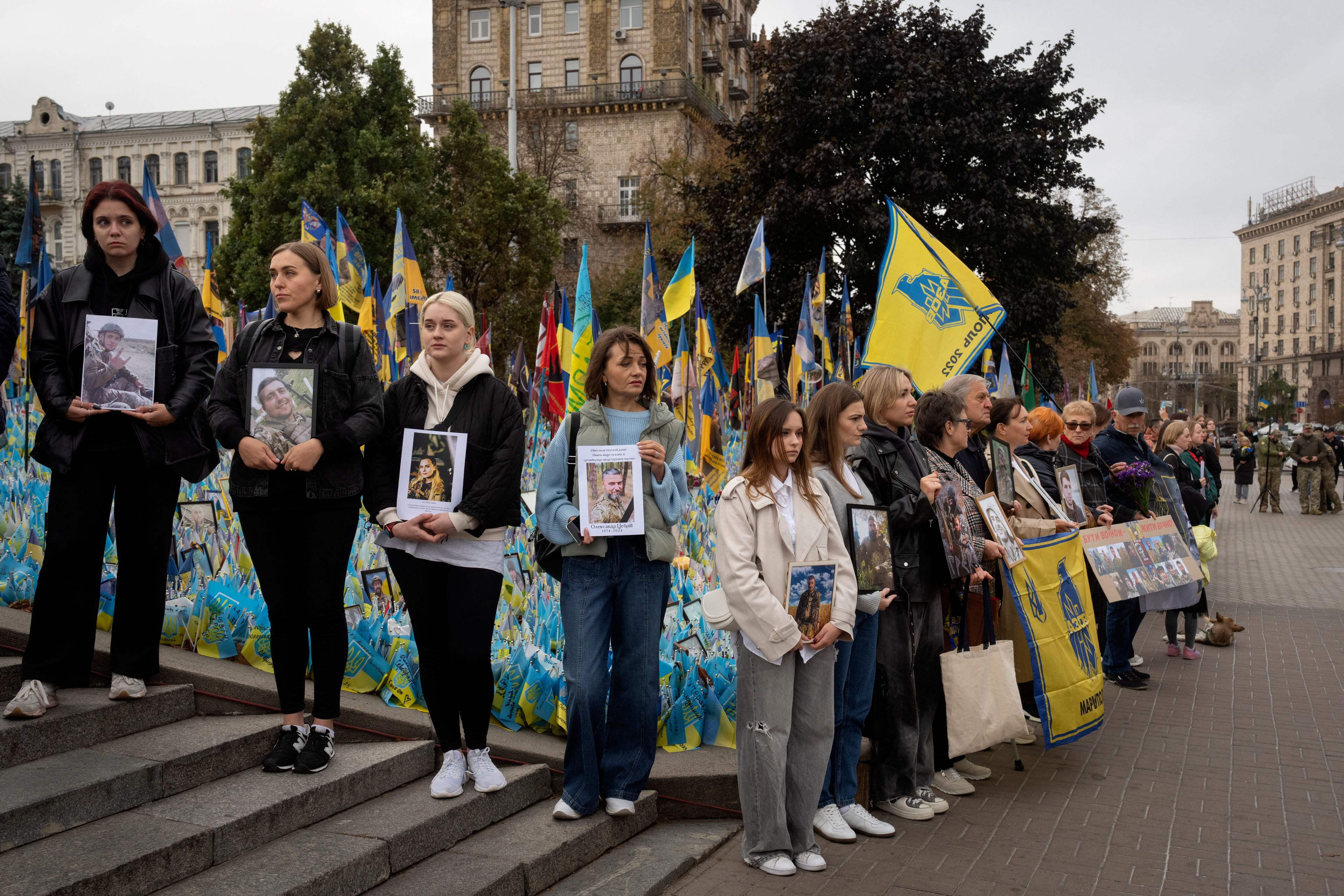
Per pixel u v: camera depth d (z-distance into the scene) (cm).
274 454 371
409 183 2792
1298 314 10719
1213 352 14500
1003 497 566
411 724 429
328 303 399
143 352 375
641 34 4919
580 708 400
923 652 482
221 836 322
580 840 393
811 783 414
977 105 2131
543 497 409
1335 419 8981
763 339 890
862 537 422
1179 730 620
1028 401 1773
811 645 399
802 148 2239
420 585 393
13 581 484
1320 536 1741
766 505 406
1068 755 573
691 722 495
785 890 388
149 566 382
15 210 4488
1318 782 525
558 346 909
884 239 2131
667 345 816
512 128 3103
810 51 2161
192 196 5734
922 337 774
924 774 484
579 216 4819
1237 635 917
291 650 382
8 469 569
